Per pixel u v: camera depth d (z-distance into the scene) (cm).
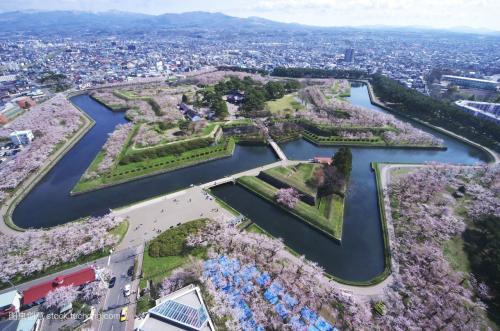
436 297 8162
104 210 12694
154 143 17512
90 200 13438
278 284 8569
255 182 14450
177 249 9944
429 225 11175
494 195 13138
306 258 10281
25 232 10725
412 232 11012
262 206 13138
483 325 7600
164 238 10294
